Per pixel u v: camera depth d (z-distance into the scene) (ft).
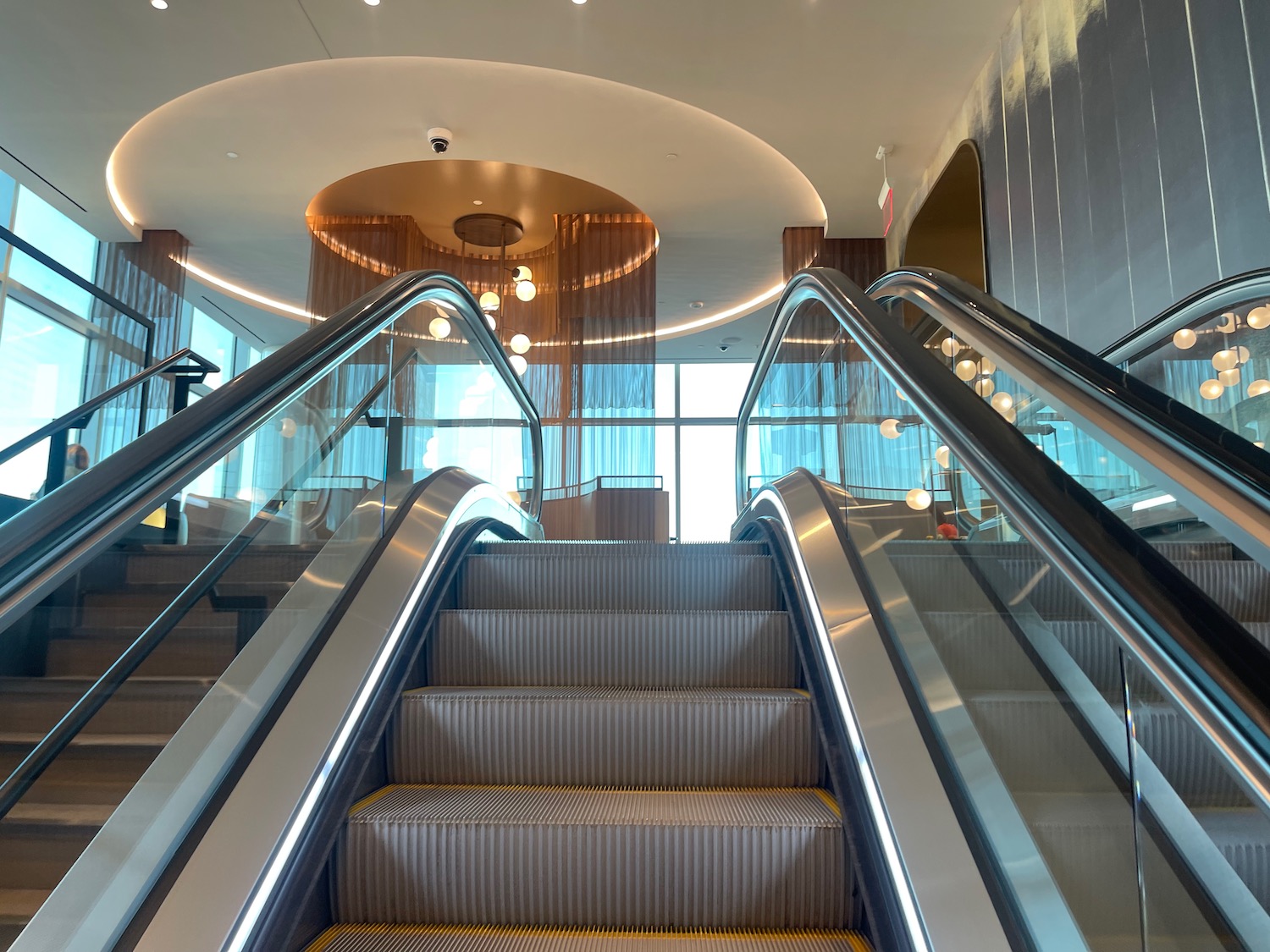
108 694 5.54
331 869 5.83
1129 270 14.61
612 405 29.60
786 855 5.78
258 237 30.30
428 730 7.11
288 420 7.52
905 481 7.45
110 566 5.84
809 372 12.72
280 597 6.75
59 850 4.85
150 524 6.07
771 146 23.66
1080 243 16.17
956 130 22.30
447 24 19.01
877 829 5.23
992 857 4.77
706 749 7.02
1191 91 12.93
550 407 30.22
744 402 17.35
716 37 19.40
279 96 22.36
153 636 5.87
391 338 9.61
